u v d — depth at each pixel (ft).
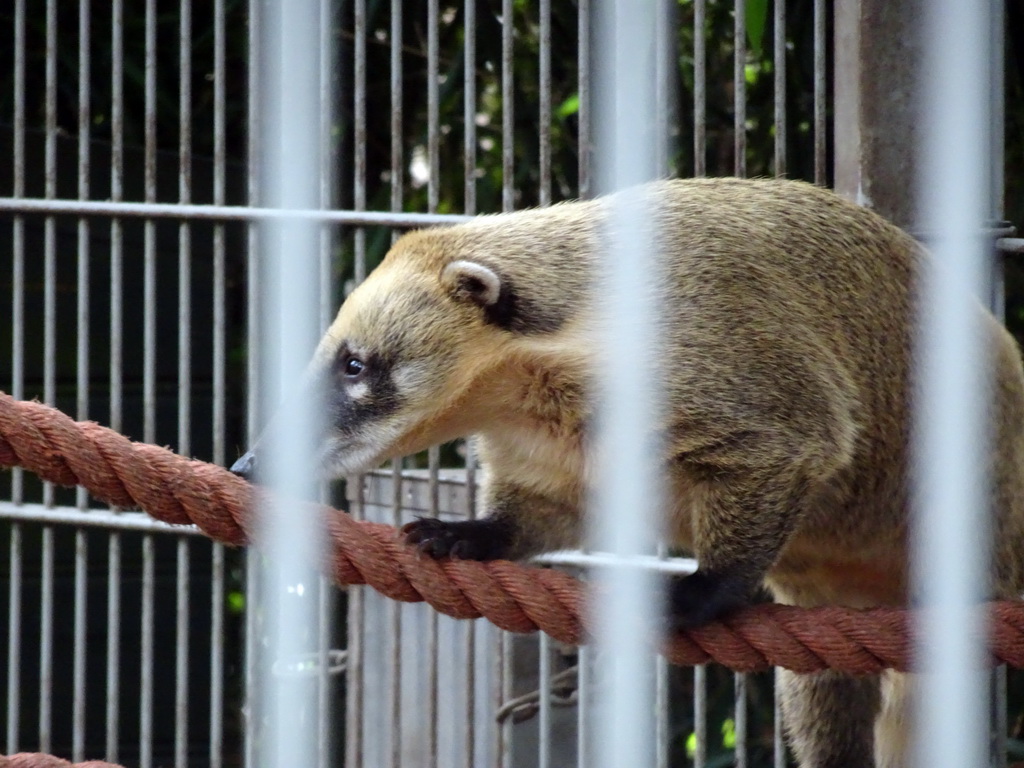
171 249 35.70
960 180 16.96
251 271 29.01
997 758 23.93
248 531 17.60
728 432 20.04
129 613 35.53
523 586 17.67
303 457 22.16
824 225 21.85
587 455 21.44
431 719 28.84
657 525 21.29
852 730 24.56
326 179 28.17
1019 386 22.29
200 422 36.14
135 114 40.47
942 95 16.66
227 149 40.91
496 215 23.86
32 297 34.32
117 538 31.27
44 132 34.71
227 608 39.68
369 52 40.06
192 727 35.94
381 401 22.26
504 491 22.13
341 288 37.99
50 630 31.71
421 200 40.09
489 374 21.79
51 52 30.68
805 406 20.31
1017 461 22.02
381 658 30.40
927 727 22.57
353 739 30.19
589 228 22.48
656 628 18.34
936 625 17.46
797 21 33.09
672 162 30.96
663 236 21.18
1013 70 33.30
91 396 34.91
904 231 23.44
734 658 18.16
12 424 17.19
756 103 36.14
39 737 34.78
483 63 38.22
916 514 21.85
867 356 21.50
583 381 21.24
